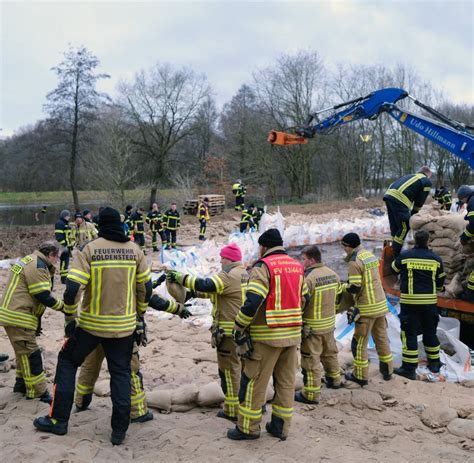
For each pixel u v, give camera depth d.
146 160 44.12
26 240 21.75
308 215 31.16
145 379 6.86
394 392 6.39
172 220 19.34
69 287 4.50
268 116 44.69
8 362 7.07
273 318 4.72
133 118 43.19
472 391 6.45
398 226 8.40
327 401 6.10
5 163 45.25
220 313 5.32
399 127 46.59
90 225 15.20
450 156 46.97
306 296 5.09
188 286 5.16
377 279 6.57
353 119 11.49
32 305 5.59
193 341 8.60
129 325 4.73
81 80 38.84
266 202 45.44
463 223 7.96
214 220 30.14
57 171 41.91
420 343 7.95
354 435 5.30
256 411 4.87
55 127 39.16
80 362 4.82
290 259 4.95
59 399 4.75
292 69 43.38
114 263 4.67
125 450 4.61
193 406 5.86
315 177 51.66
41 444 4.43
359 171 48.47
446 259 8.08
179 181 43.16
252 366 4.83
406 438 5.27
